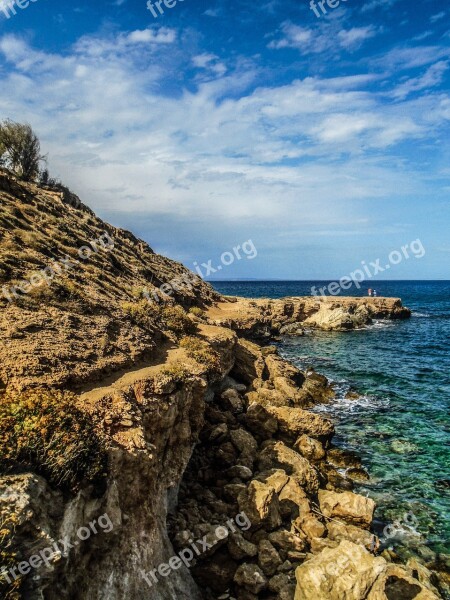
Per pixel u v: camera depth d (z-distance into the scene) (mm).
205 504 15773
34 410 10000
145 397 14305
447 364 46844
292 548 14078
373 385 38375
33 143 45500
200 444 20047
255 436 23188
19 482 8180
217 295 68312
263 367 34406
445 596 13383
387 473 21438
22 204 31547
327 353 54438
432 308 117750
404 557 15109
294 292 186750
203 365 20328
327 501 17172
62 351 14570
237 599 12047
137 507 11234
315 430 23672
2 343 13617
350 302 90125
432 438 25969
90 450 10023
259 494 15359
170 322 26547
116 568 9617
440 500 18922
